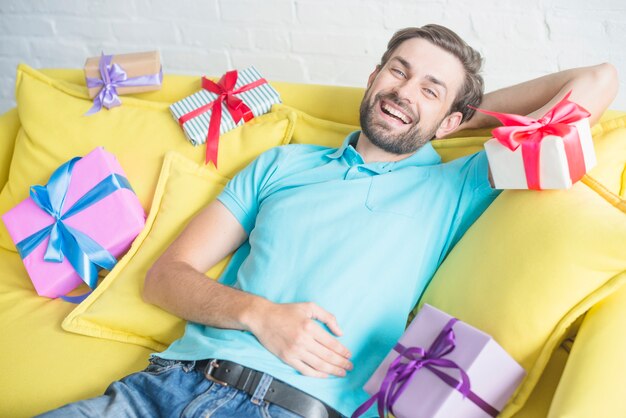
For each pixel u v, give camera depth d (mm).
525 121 1343
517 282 1276
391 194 1532
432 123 1599
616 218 1251
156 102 1927
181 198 1721
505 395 1217
